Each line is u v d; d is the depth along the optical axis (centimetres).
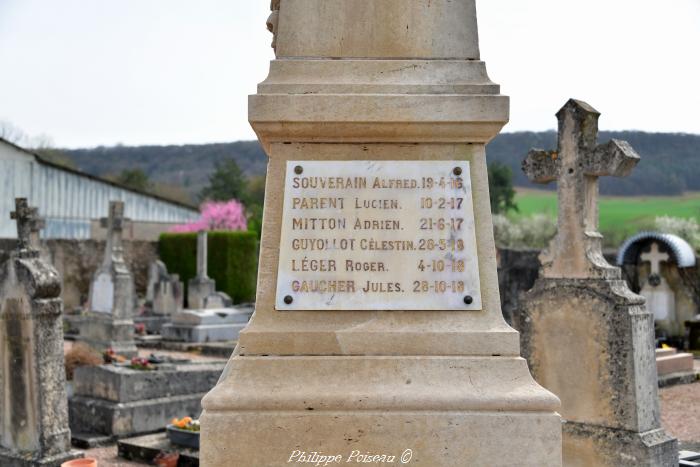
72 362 1172
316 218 315
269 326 307
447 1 329
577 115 663
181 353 1680
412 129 317
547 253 674
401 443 293
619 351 607
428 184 318
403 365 302
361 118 313
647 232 1758
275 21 357
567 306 643
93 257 2684
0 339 762
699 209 3628
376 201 316
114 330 1566
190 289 2250
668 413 1012
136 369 955
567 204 664
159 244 3008
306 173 317
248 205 6319
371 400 294
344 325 308
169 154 7975
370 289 311
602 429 614
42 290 725
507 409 296
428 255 313
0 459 743
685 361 1307
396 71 323
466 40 328
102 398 929
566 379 643
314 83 320
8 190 3375
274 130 317
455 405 296
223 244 2788
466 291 312
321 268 312
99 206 3691
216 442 292
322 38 327
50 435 722
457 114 314
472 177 320
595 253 648
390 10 327
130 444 827
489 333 306
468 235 315
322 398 294
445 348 306
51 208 3509
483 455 294
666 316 1711
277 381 298
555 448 294
